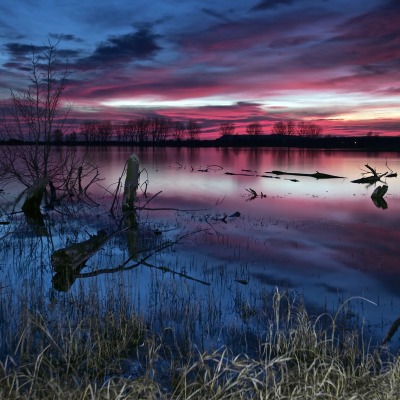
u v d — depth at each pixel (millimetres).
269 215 16297
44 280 8297
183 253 10539
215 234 12820
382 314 6633
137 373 4754
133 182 16984
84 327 5727
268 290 7758
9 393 3641
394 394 3822
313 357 5023
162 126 125125
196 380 4164
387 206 18828
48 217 16125
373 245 11422
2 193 22500
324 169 42844
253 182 29656
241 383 3939
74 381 4320
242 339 5680
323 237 12391
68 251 8844
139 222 14875
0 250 10758
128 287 7695
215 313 6551
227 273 8836
